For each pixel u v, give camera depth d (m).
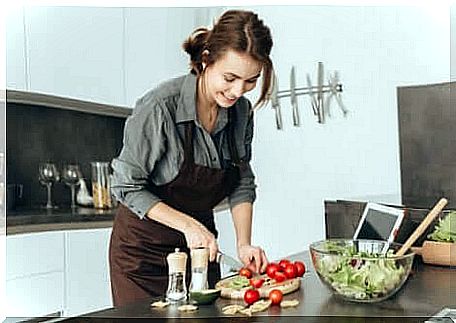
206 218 1.69
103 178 1.83
